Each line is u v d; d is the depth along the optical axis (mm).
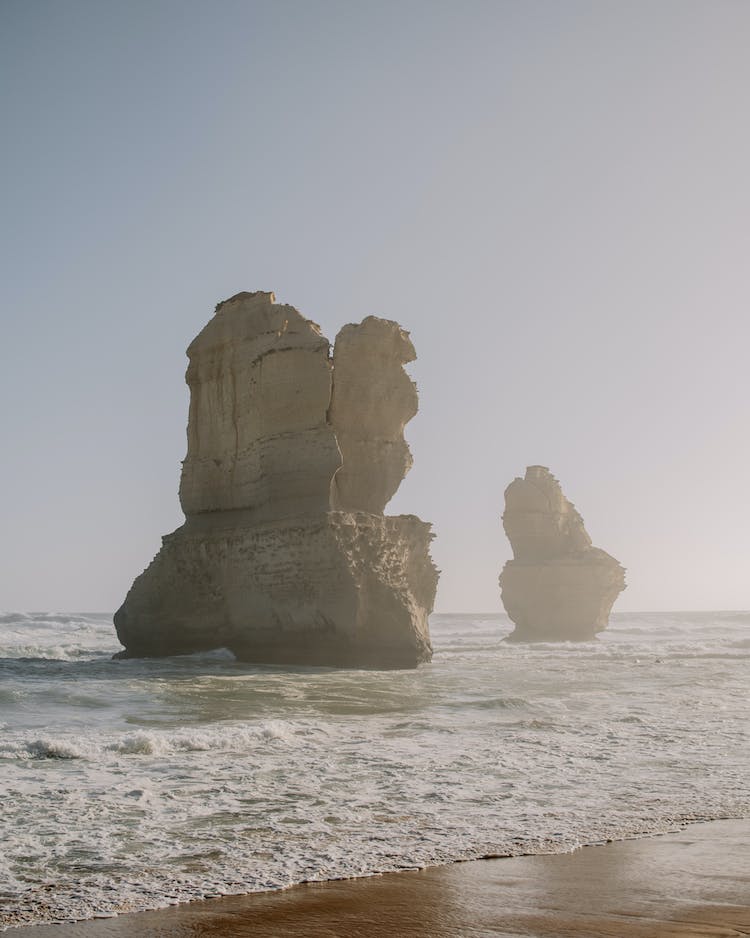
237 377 42656
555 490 73812
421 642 38531
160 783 13250
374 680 30812
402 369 42406
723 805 12383
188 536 42656
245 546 39688
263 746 16469
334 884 8891
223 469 42750
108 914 8023
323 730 18531
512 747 16844
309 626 37000
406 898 8406
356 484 40812
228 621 40719
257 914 7988
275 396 39406
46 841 10258
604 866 9492
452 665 40219
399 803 12258
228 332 43375
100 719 19500
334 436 38594
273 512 39062
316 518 37344
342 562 36531
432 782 13625
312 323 41281
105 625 83375
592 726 19703
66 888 8727
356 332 41469
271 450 39188
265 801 12266
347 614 36312
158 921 7832
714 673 35188
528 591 71438
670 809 12133
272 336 40719
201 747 16156
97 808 11734
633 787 13461
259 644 38750
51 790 12648
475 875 9172
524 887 8742
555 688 28594
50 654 47750
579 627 71188
